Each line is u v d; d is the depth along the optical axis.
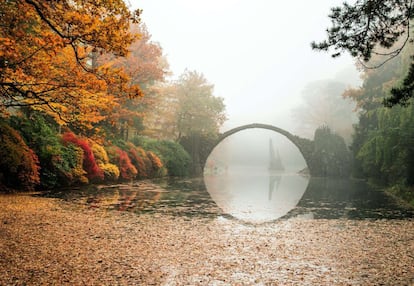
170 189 22.00
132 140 32.94
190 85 41.44
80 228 8.48
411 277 5.54
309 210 13.79
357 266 6.09
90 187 19.97
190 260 6.21
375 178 30.12
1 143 13.91
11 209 10.55
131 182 25.86
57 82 9.87
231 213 12.49
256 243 7.66
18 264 5.59
